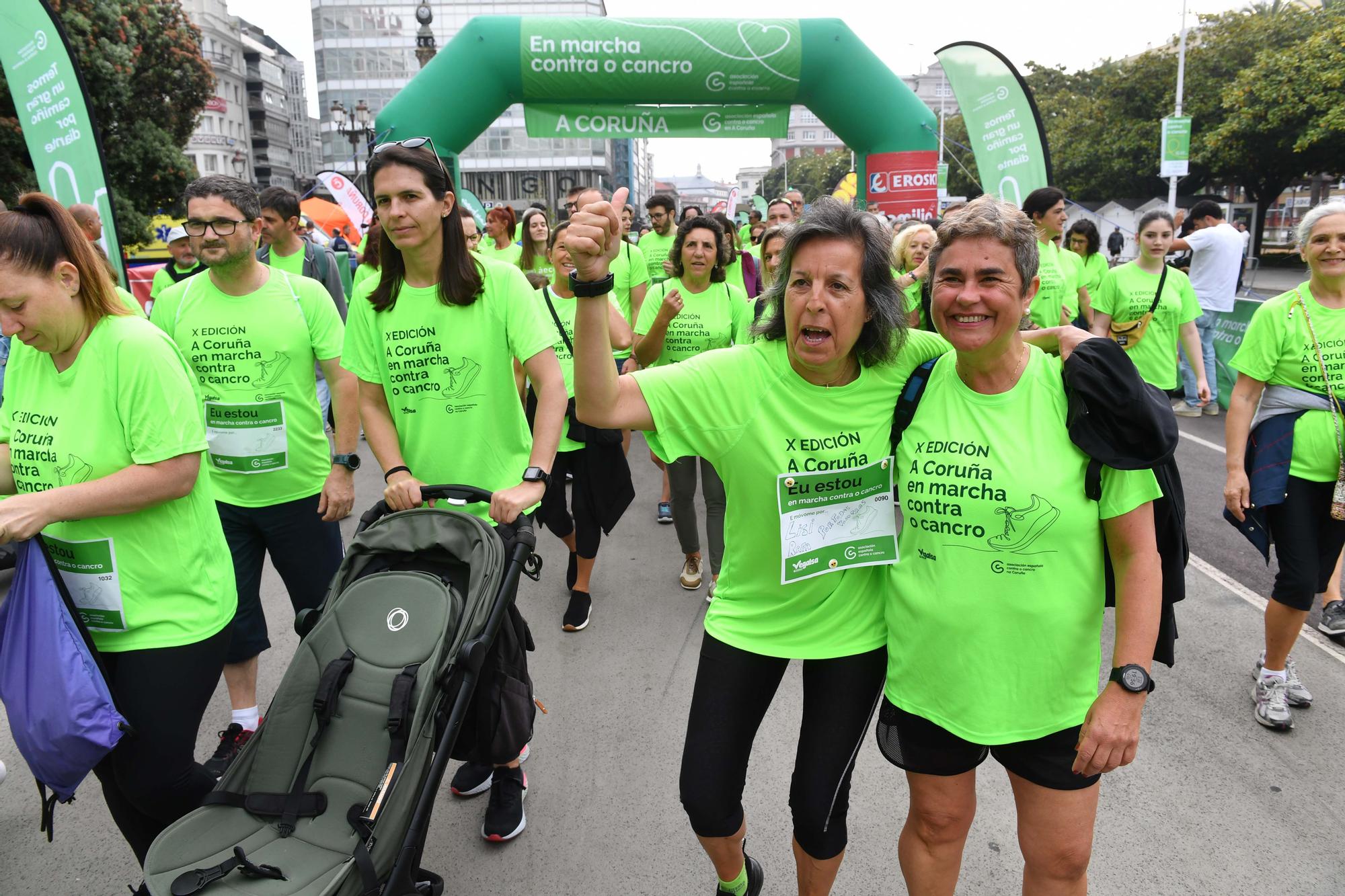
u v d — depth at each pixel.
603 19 9.80
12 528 1.84
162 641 2.17
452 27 64.19
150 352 2.08
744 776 2.12
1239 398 3.31
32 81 5.36
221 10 68.12
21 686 1.98
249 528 3.23
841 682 2.04
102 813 2.94
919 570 1.89
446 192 2.51
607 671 3.84
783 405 1.96
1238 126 26.55
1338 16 25.83
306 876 1.79
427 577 2.17
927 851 2.04
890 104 10.33
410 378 2.65
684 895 2.50
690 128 10.56
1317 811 2.79
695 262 4.74
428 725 1.97
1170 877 2.51
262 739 2.07
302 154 92.44
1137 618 1.72
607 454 4.14
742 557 2.09
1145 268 5.50
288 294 3.15
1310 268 3.18
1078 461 1.75
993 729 1.81
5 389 2.22
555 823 2.82
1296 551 3.17
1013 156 8.61
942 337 2.06
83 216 4.83
